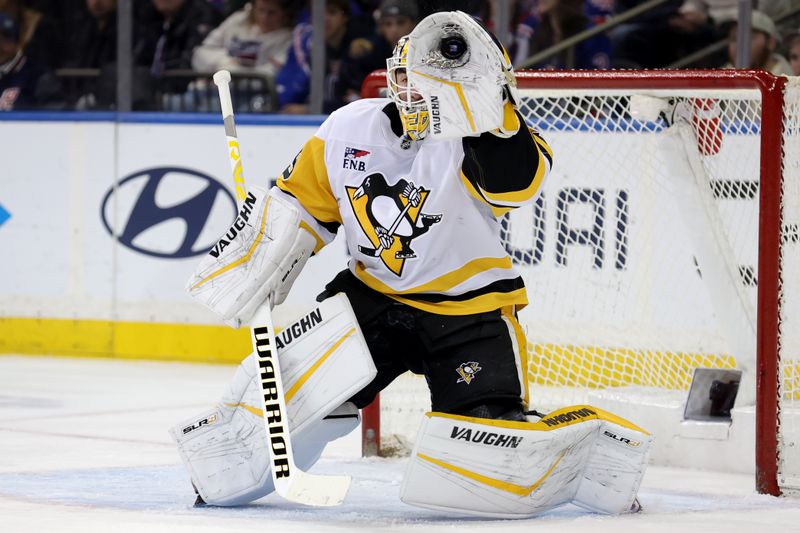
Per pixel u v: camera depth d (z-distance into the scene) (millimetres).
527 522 8617
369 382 8688
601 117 15789
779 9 20625
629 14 21891
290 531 8008
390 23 22047
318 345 8828
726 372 12516
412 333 9047
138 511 8805
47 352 22250
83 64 23531
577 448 8805
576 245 15797
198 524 8203
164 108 22953
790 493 10367
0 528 7938
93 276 21969
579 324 15734
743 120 13883
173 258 21531
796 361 11078
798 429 10836
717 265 12328
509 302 9016
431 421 8391
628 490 9000
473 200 8789
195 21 23344
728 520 8953
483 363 8828
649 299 15734
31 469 11109
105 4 23375
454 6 20688
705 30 21875
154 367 20594
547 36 22266
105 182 21859
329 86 22312
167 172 21516
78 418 14922
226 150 21172
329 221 9250
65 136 22031
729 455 11977
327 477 8383
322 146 9078
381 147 8891
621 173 15734
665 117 12203
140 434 13672
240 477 8992
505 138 8102
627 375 15422
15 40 23781
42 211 22188
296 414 8836
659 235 15727
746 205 14023
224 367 20844
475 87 7816
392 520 8578
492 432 8422
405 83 8531
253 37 23188
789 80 10438
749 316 12258
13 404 16094
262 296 8953
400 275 8906
